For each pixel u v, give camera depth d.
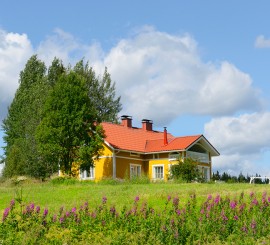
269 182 44.03
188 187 31.94
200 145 54.53
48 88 64.88
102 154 49.53
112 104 72.62
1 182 48.62
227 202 18.86
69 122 47.94
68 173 48.41
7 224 15.88
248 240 15.89
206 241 15.91
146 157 53.62
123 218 17.31
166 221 16.55
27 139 58.16
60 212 17.22
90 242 15.13
